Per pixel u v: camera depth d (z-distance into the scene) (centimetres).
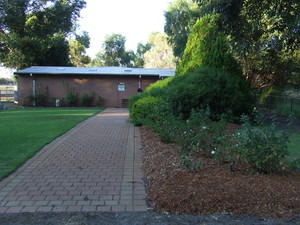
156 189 413
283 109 1730
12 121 1222
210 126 600
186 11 3080
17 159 577
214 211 348
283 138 447
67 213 350
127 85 2406
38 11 2934
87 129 1010
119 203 379
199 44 1225
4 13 2681
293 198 369
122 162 578
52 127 1027
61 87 2373
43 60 3328
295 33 812
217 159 508
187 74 1141
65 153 649
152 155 599
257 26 862
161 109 773
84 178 479
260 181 411
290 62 1627
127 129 1023
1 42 2992
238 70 1185
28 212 352
